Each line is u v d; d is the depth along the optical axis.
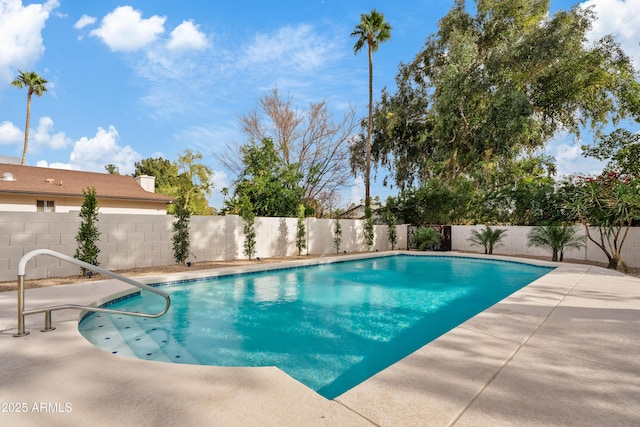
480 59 18.80
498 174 19.58
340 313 6.07
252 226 12.11
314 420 1.96
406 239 18.06
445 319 5.73
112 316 5.49
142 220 9.38
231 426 1.89
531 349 3.12
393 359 4.06
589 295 5.59
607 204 9.80
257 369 2.70
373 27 19.83
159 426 1.91
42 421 1.97
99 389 2.36
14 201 14.86
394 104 21.39
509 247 14.77
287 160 22.75
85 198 7.91
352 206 24.78
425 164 21.56
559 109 18.47
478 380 2.48
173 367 2.74
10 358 2.92
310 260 11.34
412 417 1.99
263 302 6.78
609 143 14.10
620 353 3.03
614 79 17.12
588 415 2.03
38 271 7.48
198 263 10.52
